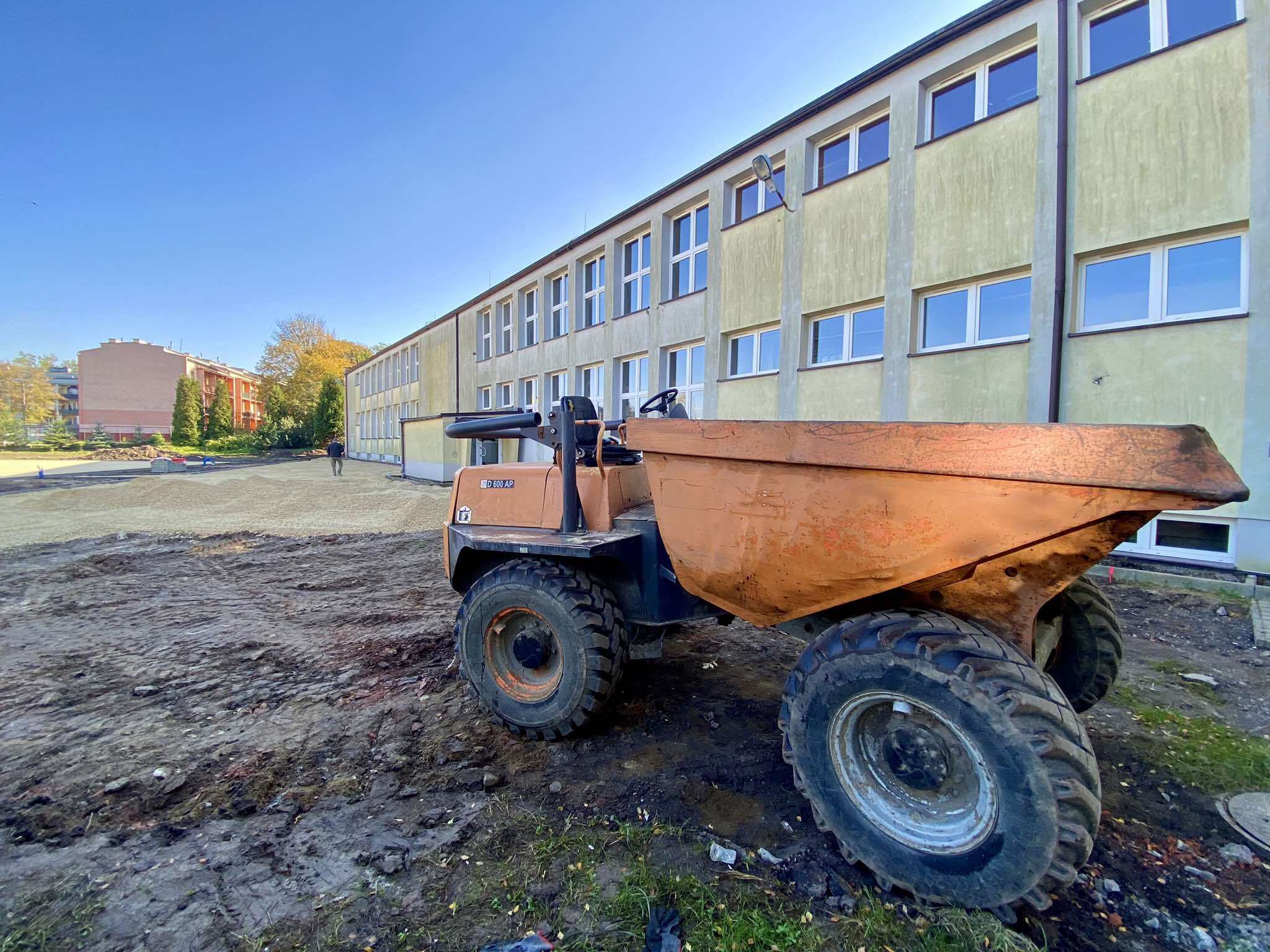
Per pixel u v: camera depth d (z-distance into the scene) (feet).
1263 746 8.91
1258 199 18.29
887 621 6.23
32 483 63.10
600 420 11.24
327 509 42.60
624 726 9.81
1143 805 7.47
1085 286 22.31
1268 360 18.17
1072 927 5.58
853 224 29.32
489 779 8.07
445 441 61.72
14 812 7.45
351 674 12.19
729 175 36.19
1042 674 5.70
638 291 45.83
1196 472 4.47
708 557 7.47
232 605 17.99
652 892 5.98
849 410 29.73
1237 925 5.57
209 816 7.37
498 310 66.95
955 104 26.22
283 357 180.14
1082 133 21.76
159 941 5.43
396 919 5.71
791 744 6.72
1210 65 19.08
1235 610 15.92
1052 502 5.16
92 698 11.08
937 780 5.84
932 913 5.67
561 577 9.12
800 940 5.41
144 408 219.41
